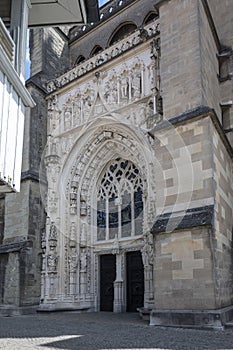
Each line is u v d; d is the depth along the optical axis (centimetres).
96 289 2109
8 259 2348
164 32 1755
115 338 1072
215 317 1225
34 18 1125
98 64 2364
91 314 1942
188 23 1680
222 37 2102
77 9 1084
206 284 1284
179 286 1341
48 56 2978
